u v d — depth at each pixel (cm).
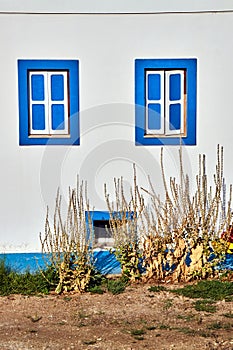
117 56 866
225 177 882
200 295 777
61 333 650
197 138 878
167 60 868
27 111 870
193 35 865
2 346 611
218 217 879
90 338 634
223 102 874
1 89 866
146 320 690
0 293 793
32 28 859
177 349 599
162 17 861
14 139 873
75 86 870
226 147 879
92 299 771
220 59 869
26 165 875
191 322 681
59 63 865
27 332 654
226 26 863
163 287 814
